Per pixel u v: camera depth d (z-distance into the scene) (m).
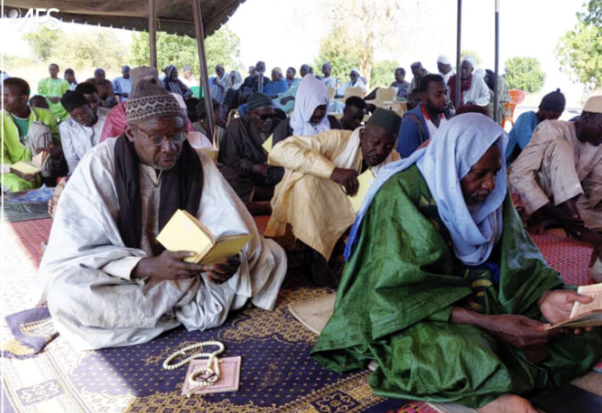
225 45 30.20
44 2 7.95
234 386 2.34
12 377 2.45
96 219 2.72
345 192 3.79
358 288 2.49
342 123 4.98
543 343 2.15
